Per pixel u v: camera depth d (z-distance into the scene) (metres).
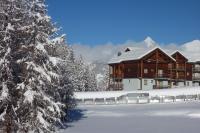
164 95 66.94
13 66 22.56
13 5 22.45
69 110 42.16
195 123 35.47
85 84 100.62
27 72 22.20
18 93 22.27
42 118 22.22
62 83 36.25
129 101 64.25
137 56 86.00
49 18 23.25
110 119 40.56
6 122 22.33
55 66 23.41
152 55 86.31
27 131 22.28
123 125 34.62
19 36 22.83
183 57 92.56
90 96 73.12
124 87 88.56
